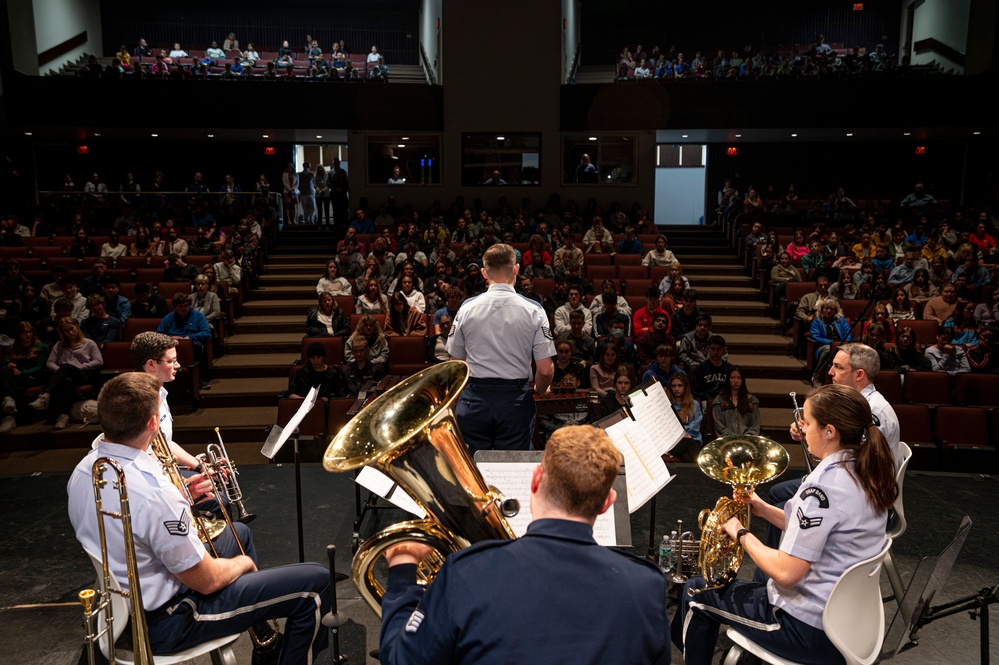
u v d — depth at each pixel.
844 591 2.54
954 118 14.80
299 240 14.50
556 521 1.73
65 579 4.29
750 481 2.85
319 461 6.95
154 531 2.51
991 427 7.01
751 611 2.76
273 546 4.68
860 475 2.59
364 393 5.59
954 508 5.35
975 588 4.18
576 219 14.29
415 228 12.86
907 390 7.68
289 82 14.96
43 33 17.62
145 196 15.48
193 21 22.67
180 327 8.70
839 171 19.00
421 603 1.70
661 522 5.01
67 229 14.09
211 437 7.92
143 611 2.43
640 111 14.99
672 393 6.80
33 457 7.38
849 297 10.23
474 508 1.97
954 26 18.06
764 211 14.90
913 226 14.31
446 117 15.04
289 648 2.84
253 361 9.52
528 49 14.88
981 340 8.12
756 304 11.28
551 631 1.57
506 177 15.26
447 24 14.79
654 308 9.30
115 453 2.59
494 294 3.72
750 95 14.98
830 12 22.09
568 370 7.27
